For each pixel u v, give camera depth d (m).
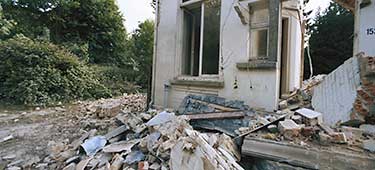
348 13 12.36
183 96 6.14
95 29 16.84
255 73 4.71
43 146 4.36
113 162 3.15
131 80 15.01
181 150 2.54
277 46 4.39
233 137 3.56
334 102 4.05
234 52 5.07
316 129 3.17
